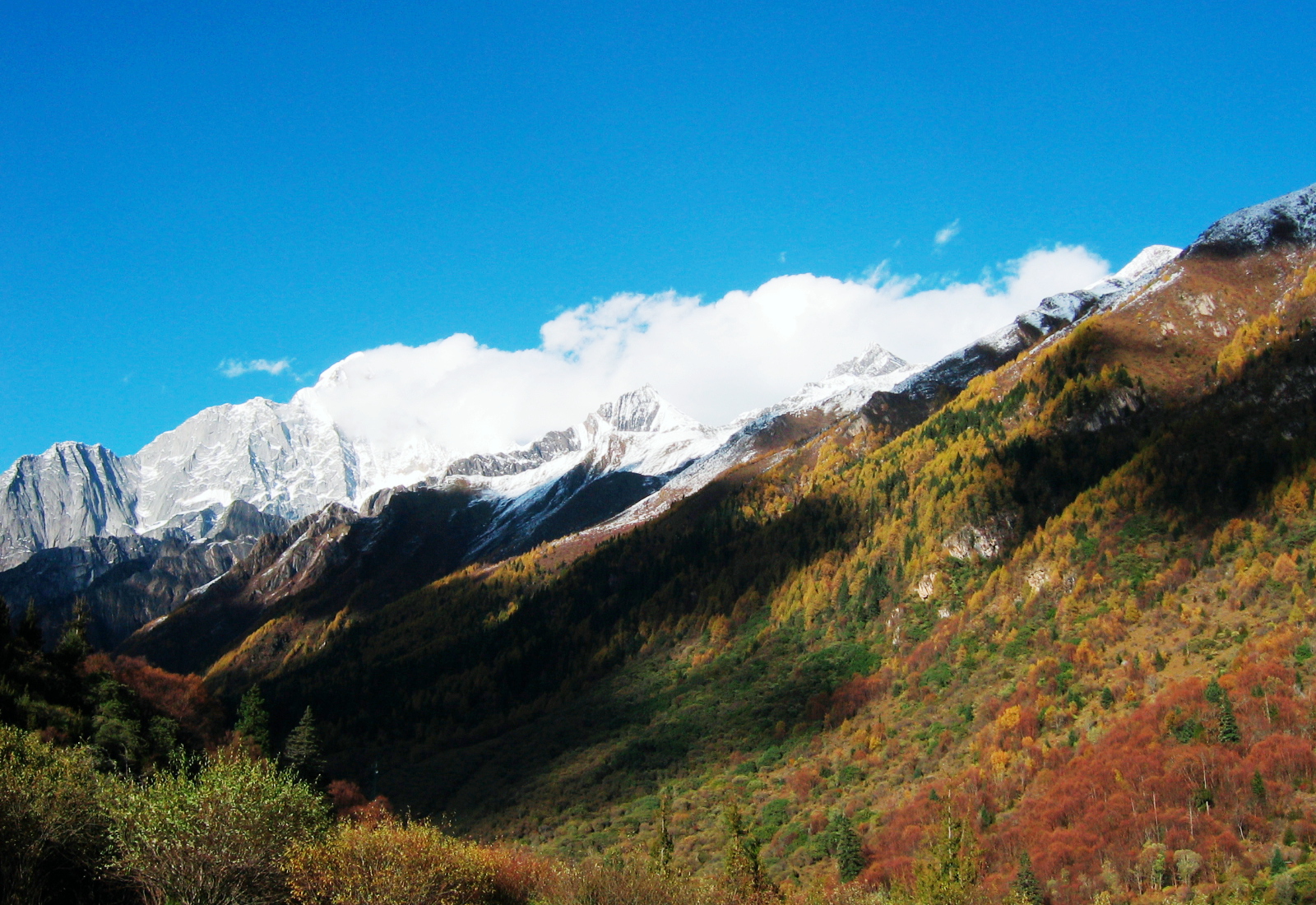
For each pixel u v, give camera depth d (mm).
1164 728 121375
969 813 121000
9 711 108625
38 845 55125
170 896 56531
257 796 59125
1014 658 161500
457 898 66375
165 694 176625
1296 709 113625
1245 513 166250
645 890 81312
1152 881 97312
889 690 174125
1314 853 93812
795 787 151250
